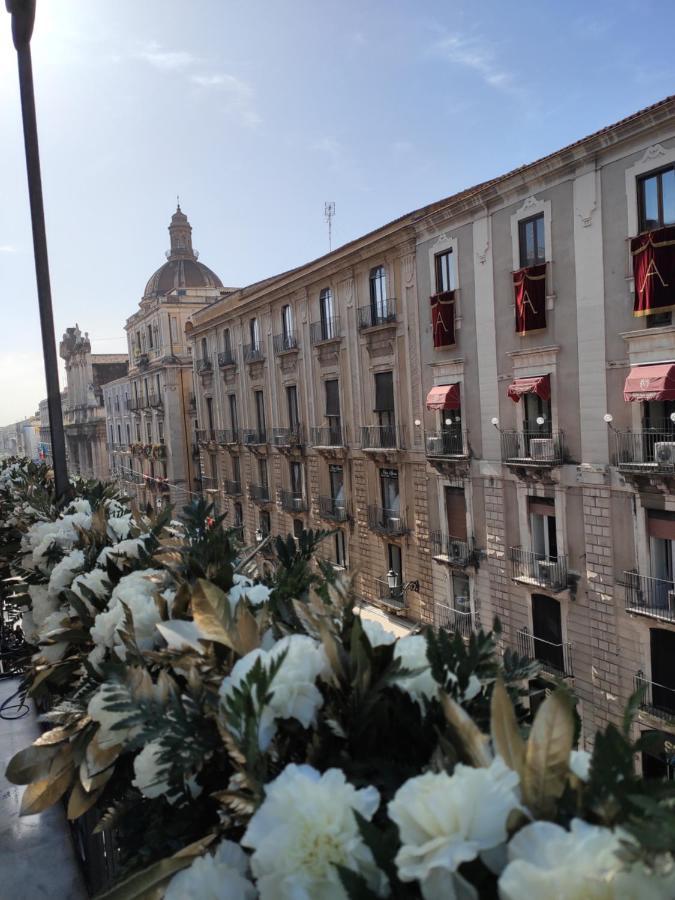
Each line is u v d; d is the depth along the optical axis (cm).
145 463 5031
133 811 207
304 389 2822
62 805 496
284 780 131
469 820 109
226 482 3628
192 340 3984
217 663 190
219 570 249
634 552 1507
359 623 167
